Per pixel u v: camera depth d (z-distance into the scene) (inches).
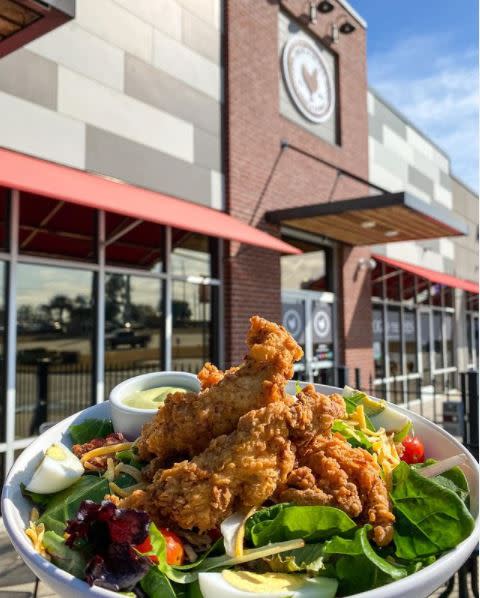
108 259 279.9
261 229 387.2
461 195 846.5
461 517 51.0
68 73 266.1
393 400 576.7
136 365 292.2
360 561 47.4
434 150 751.7
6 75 238.5
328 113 490.0
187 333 327.9
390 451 67.1
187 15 343.6
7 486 58.6
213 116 358.9
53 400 248.4
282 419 53.7
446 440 71.7
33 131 247.9
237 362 350.6
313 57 475.5
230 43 371.2
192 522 49.6
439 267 740.0
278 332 58.9
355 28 510.6
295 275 440.5
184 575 47.9
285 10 441.4
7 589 150.6
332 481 55.1
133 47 303.3
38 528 50.7
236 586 45.1
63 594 41.4
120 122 291.9
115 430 74.0
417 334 648.4
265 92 403.2
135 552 43.8
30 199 243.1
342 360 481.7
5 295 232.5
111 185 262.7
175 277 320.8
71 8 150.0
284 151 418.9
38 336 244.1
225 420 56.0
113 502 50.7
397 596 39.7
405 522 53.7
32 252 242.7
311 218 378.3
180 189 328.2
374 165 583.8
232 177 363.9
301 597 44.9
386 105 621.3
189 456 57.4
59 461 60.6
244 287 364.2
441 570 43.2
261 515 52.8
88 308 268.4
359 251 515.5
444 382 709.9
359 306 510.0
